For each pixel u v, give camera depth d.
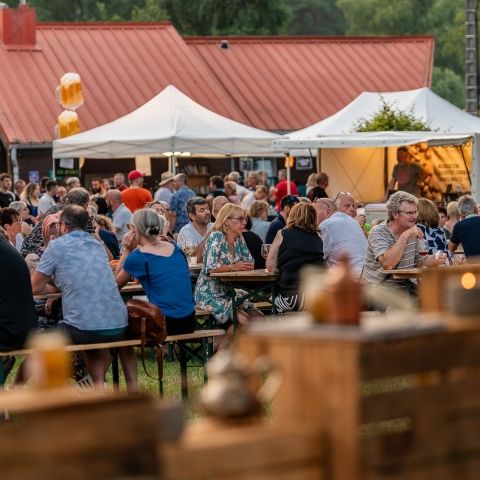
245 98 55.69
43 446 5.43
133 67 54.78
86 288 14.45
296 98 56.16
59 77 53.12
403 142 32.41
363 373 6.48
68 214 14.82
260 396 6.72
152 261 15.64
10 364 15.59
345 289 6.80
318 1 119.06
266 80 57.06
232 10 92.00
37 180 50.25
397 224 17.09
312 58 58.91
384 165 39.00
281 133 54.38
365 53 59.88
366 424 6.50
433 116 35.25
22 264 14.19
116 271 17.22
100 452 5.54
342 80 57.72
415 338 6.79
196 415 13.23
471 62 47.06
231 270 17.86
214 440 6.02
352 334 6.51
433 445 6.84
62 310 15.25
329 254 19.19
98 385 14.84
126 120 32.72
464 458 6.97
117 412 5.59
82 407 5.51
